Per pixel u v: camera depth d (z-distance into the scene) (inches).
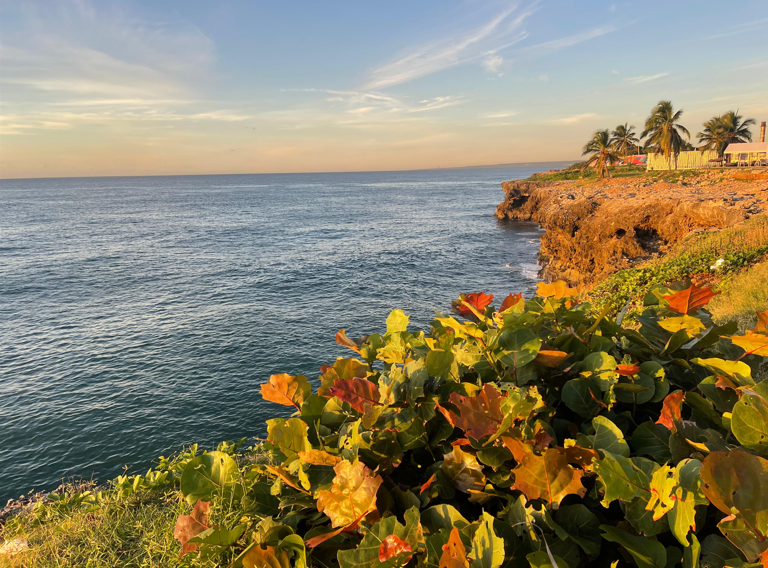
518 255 1695.4
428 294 1232.8
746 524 39.0
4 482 524.1
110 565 103.0
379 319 1047.6
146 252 2009.1
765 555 35.6
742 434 47.6
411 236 2271.2
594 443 54.9
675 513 42.6
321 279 1437.0
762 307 268.2
